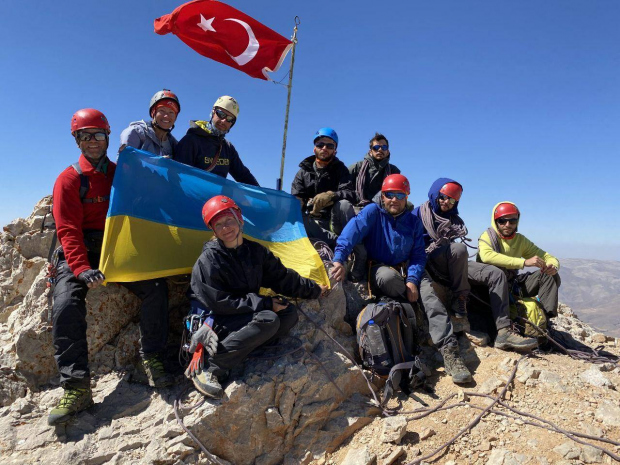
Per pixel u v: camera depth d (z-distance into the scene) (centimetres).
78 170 409
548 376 450
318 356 432
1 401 405
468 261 555
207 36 602
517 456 353
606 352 552
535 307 530
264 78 644
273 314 381
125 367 436
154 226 431
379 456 361
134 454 334
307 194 666
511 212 546
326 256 570
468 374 448
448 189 548
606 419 387
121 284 431
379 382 455
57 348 372
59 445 347
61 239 386
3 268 537
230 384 374
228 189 506
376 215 528
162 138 504
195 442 340
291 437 380
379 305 465
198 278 382
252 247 407
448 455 364
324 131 630
